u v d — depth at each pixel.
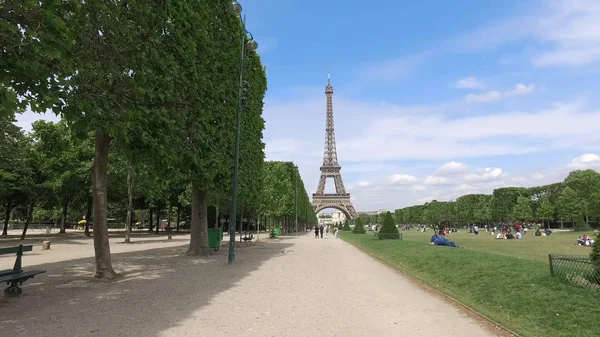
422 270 17.48
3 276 10.82
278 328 8.23
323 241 49.72
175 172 19.61
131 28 12.50
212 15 21.58
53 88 8.77
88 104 9.72
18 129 32.19
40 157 42.56
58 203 52.88
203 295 11.69
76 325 8.11
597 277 10.05
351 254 28.84
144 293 11.87
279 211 66.12
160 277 15.29
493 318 9.23
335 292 12.73
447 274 15.12
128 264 19.89
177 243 39.12
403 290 13.38
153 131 14.48
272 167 73.62
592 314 8.26
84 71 9.99
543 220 107.94
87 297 11.16
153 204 67.62
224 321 8.67
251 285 13.73
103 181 14.99
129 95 12.19
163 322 8.48
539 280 11.08
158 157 15.86
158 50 14.04
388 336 7.89
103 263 14.82
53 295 11.43
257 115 33.59
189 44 15.72
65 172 44.00
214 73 21.03
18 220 96.44
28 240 41.16
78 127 9.98
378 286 14.15
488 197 127.31
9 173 37.72
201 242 25.03
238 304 10.51
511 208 110.69
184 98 16.45
